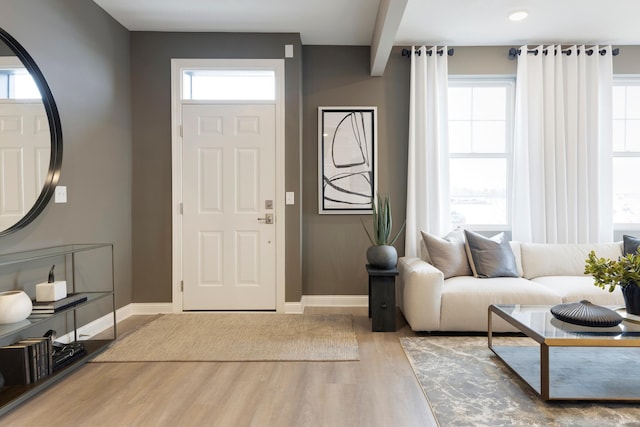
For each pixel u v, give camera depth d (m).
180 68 3.78
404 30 3.70
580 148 3.93
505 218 4.20
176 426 1.86
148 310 3.82
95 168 3.22
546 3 3.19
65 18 2.85
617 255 3.58
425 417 1.93
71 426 1.86
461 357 2.67
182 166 3.80
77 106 2.99
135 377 2.39
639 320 2.27
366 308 4.01
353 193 4.06
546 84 3.93
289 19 3.50
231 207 3.82
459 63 4.08
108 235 3.41
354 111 4.05
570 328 2.17
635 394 2.07
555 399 2.03
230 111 3.80
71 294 2.76
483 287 3.10
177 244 3.81
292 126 3.80
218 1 3.19
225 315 3.70
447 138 4.00
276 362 2.62
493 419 1.90
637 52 4.02
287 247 3.83
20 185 2.39
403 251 4.11
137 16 3.46
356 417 1.93
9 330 2.09
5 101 2.28
